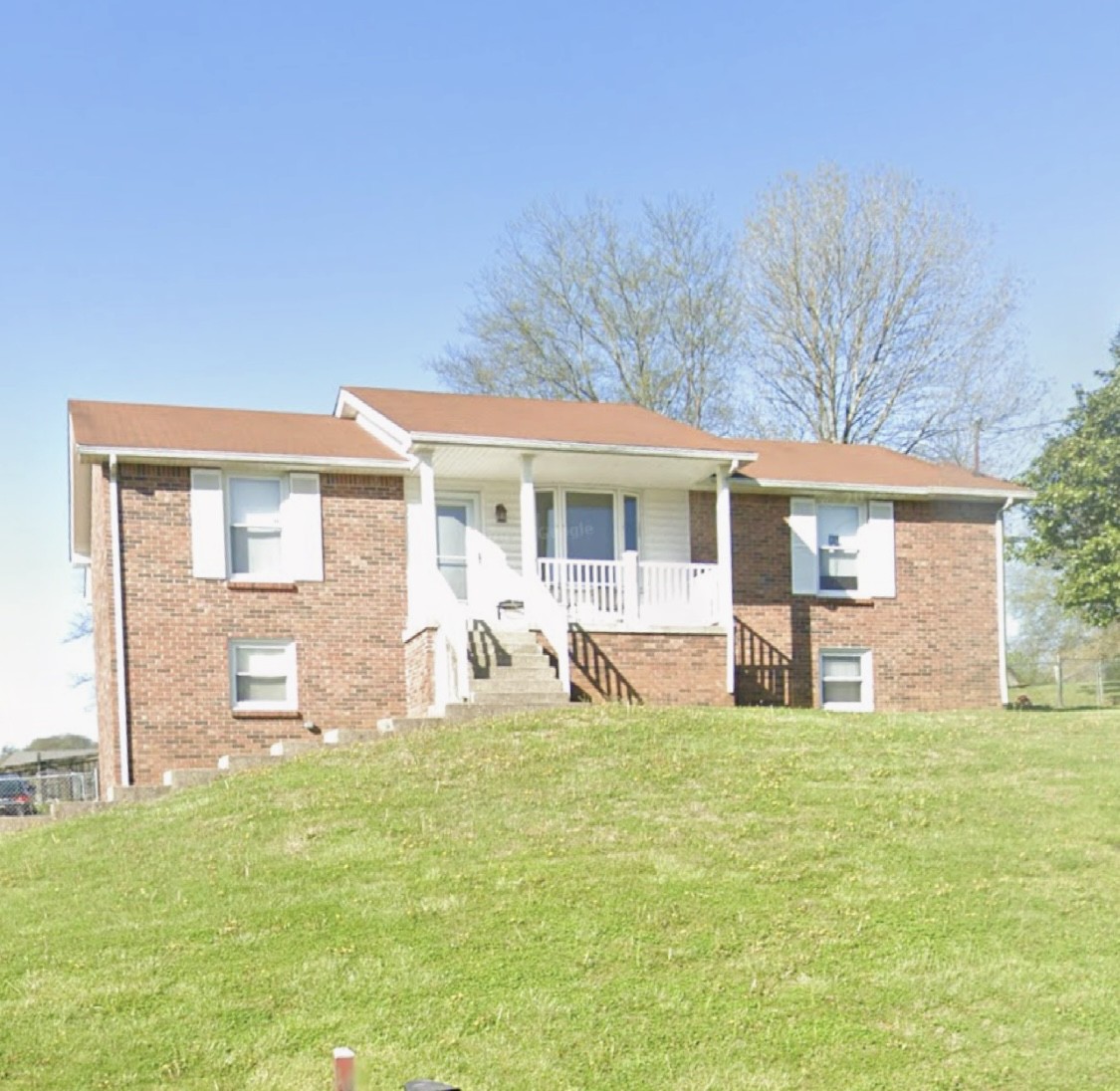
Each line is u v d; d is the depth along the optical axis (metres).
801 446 28.53
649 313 43.53
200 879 12.02
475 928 10.68
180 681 20.48
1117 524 32.84
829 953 10.41
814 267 41.09
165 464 20.70
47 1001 9.66
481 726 17.20
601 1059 8.94
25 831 15.08
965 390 40.22
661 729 16.84
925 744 16.52
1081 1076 8.92
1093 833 13.08
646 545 24.27
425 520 20.91
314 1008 9.52
